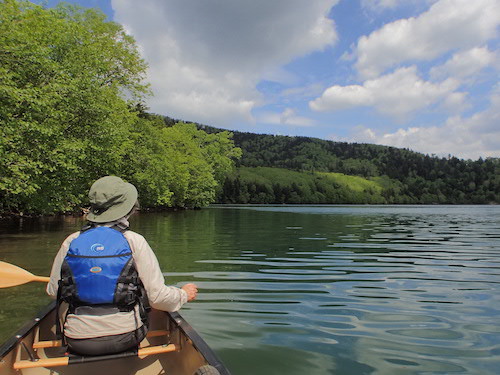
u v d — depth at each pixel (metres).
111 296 2.56
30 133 11.56
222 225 20.64
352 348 3.78
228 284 6.47
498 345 3.87
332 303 5.36
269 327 4.36
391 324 4.49
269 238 13.93
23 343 2.83
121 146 19.22
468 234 16.30
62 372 2.95
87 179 17.05
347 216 33.44
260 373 3.23
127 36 22.03
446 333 4.21
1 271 3.91
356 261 8.87
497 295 5.84
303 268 7.94
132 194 2.91
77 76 14.45
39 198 13.48
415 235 15.66
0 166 10.75
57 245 10.92
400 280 6.86
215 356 2.55
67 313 2.67
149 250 2.77
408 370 3.30
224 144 55.84
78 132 14.74
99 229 2.70
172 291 2.87
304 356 3.58
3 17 11.45
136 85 22.38
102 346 2.61
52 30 14.19
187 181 40.88
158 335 3.40
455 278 7.07
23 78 12.30
